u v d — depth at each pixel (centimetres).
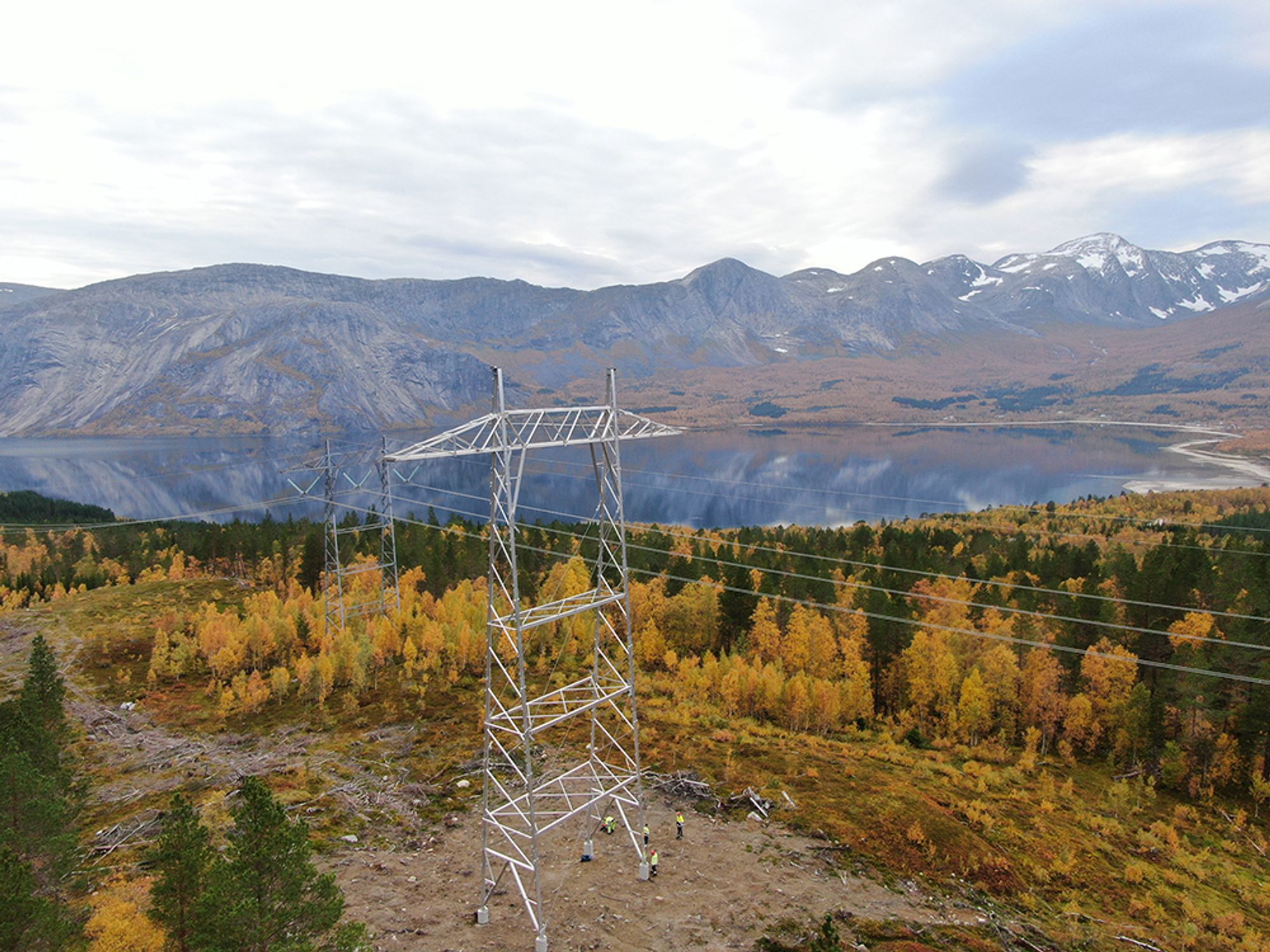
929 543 12600
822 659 7462
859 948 3297
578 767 3975
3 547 14450
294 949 2455
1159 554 7781
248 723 6344
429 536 12100
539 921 3162
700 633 8581
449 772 5125
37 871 3212
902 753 5938
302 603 9081
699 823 4419
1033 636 7369
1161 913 3953
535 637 8094
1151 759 6300
